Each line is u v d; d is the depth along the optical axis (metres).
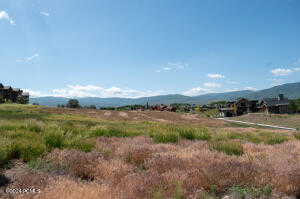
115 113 79.38
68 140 10.41
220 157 8.64
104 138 12.73
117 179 6.43
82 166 7.23
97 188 5.47
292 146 11.97
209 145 10.84
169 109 153.12
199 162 7.68
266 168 7.26
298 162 8.30
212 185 6.08
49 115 53.66
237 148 10.14
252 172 6.78
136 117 72.94
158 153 8.98
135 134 15.35
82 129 15.52
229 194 5.98
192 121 72.44
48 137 10.16
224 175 6.57
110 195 5.11
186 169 6.94
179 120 73.69
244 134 18.58
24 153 8.38
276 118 91.19
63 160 7.78
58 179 6.12
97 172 6.96
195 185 5.98
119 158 8.48
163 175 6.43
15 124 14.23
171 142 12.35
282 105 123.62
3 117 38.84
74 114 66.50
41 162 7.67
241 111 136.00
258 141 14.81
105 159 8.27
